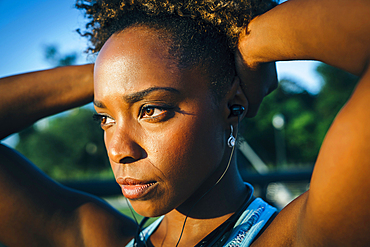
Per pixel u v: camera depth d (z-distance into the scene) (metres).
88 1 1.12
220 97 0.86
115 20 0.95
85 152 32.47
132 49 0.81
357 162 0.52
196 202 0.95
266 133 30.48
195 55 0.82
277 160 29.52
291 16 0.66
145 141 0.80
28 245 1.20
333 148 0.55
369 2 0.55
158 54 0.80
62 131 32.47
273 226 0.79
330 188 0.55
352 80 31.41
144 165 0.79
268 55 0.77
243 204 0.96
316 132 30.88
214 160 0.85
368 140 0.51
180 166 0.80
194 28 0.84
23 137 32.91
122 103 0.79
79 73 1.22
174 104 0.79
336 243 0.58
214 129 0.85
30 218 1.18
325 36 0.60
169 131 0.79
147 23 0.84
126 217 1.31
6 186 1.17
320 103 32.06
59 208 1.22
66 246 1.19
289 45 0.68
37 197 1.21
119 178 0.82
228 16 0.83
